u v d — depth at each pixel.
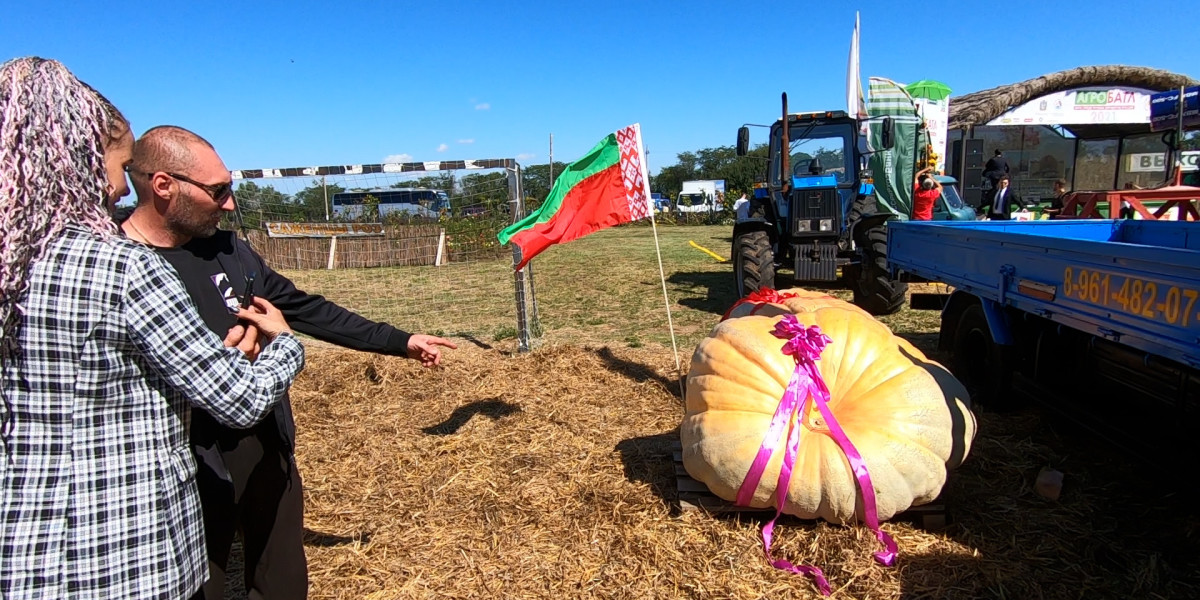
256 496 2.27
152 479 1.52
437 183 11.04
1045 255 3.69
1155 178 15.95
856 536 3.08
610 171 4.69
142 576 1.49
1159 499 3.49
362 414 5.12
